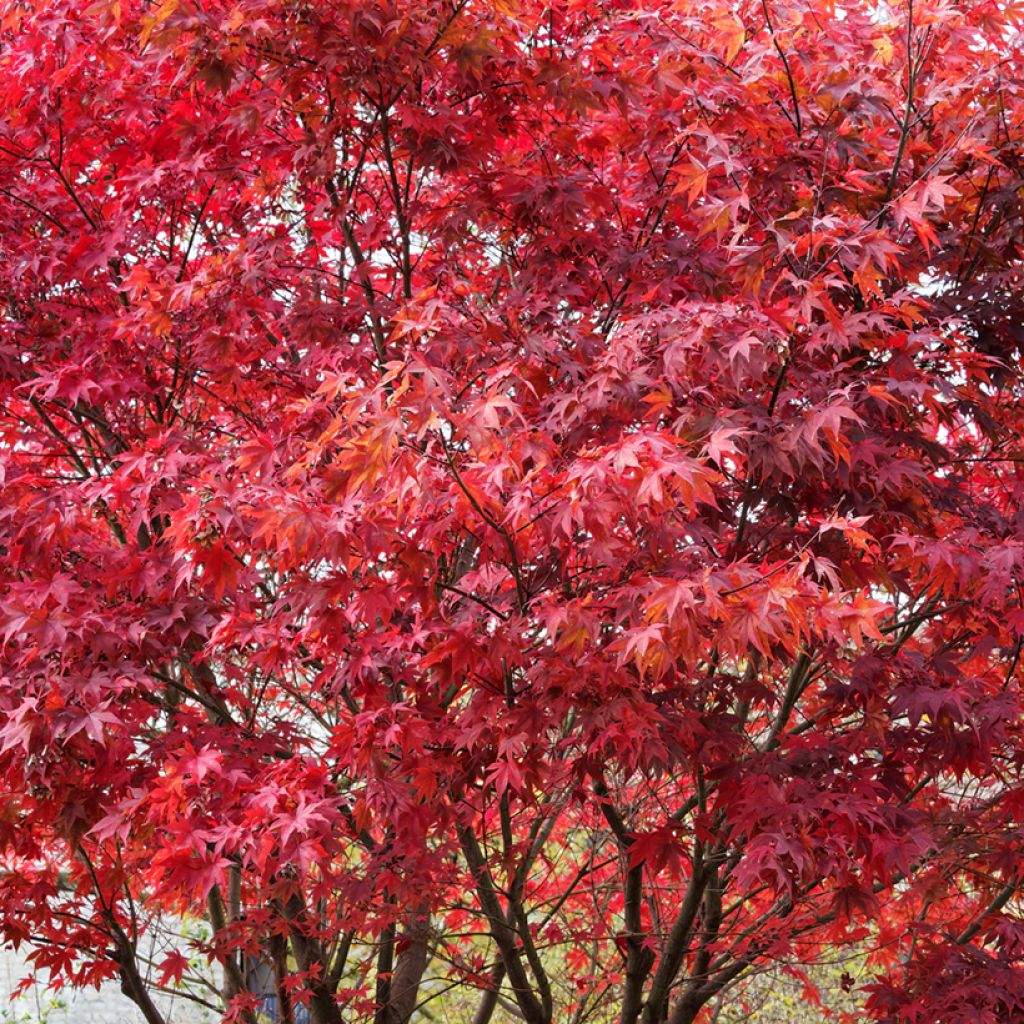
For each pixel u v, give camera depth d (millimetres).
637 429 3738
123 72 4758
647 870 5793
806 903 5086
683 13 4367
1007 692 4102
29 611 3688
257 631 3748
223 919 5836
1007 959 4707
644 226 4723
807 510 3885
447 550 3758
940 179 3395
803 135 4316
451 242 4598
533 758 3777
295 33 3971
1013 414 4840
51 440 5344
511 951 4703
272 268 4691
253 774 4109
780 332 3383
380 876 4188
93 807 3963
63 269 4879
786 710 4547
